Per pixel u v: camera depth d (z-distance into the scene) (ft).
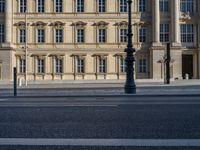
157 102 81.87
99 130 41.86
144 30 289.33
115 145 33.35
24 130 42.01
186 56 294.46
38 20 286.46
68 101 88.12
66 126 44.91
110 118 52.16
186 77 276.00
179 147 32.27
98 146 32.96
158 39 281.54
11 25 284.00
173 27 282.97
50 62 286.25
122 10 288.71
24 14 286.05
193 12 289.53
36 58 285.84
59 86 199.00
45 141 35.32
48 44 286.25
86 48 286.46
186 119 50.49
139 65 287.28
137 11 288.71
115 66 286.46
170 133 39.55
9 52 279.28
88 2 287.28
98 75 286.25
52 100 93.20
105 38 287.69
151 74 281.74
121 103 79.41
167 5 288.10
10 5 282.77
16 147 32.60
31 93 126.93
